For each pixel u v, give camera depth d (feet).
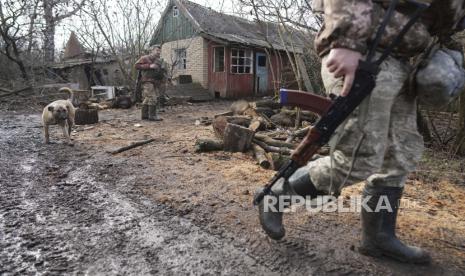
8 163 14.28
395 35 5.55
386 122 5.85
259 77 62.08
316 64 23.36
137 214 9.27
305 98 6.14
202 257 7.22
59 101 18.38
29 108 36.60
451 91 5.89
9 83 43.52
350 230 8.36
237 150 15.93
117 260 7.11
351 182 6.30
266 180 12.05
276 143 15.87
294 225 8.57
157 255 7.29
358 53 5.41
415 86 6.08
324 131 5.83
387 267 6.86
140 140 18.26
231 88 57.57
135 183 11.69
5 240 7.87
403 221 8.98
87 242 7.80
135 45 49.49
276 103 24.08
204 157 15.07
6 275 6.57
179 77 58.70
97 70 59.06
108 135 20.38
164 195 10.56
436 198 10.89
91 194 10.73
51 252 7.38
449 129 18.11
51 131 22.08
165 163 14.11
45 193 10.82
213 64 58.59
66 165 13.97
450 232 8.46
